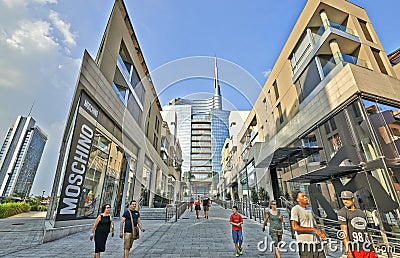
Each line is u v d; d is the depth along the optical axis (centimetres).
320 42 1008
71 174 660
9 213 1206
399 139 655
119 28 1044
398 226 515
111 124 943
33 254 424
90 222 779
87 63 743
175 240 546
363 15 1112
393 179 555
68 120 690
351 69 751
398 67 1009
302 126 1027
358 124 698
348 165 691
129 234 363
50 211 604
